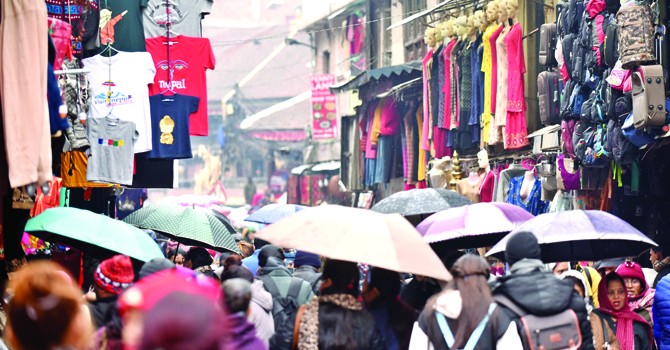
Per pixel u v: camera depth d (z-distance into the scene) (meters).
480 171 22.95
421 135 31.20
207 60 18.83
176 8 18.73
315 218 8.39
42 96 9.88
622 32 14.76
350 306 7.86
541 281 8.02
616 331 10.52
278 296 10.91
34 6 9.90
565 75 18.42
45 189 10.10
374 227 8.25
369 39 41.91
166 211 15.43
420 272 7.93
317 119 47.66
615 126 15.90
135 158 19.67
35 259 13.04
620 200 17.70
